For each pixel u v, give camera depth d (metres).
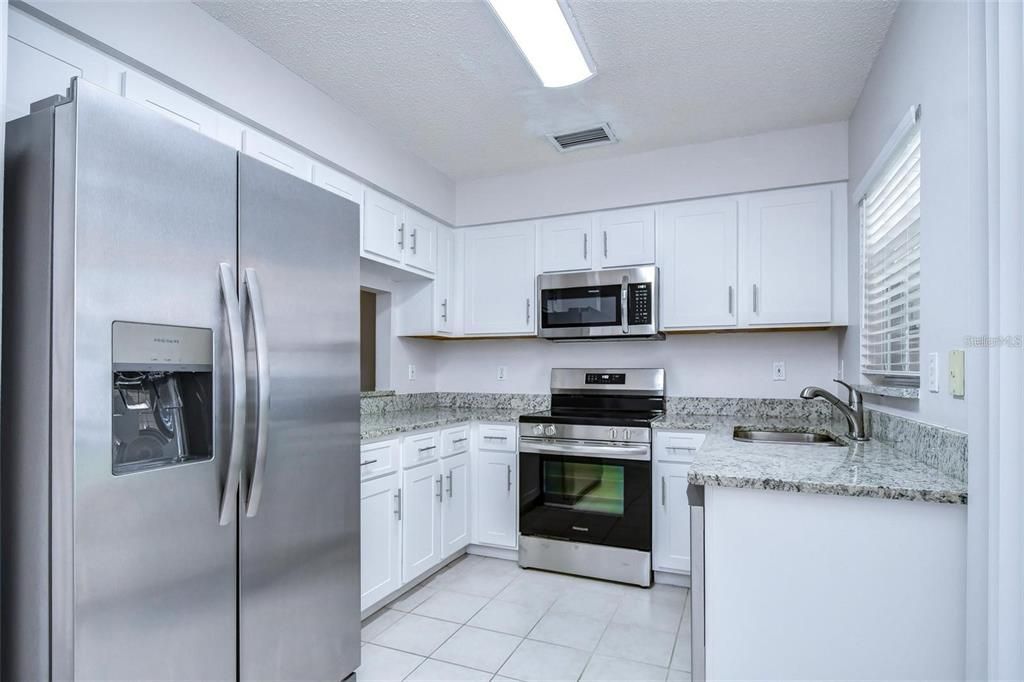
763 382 3.37
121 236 1.28
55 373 1.20
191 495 1.42
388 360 3.72
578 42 2.15
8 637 1.24
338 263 1.97
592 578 3.08
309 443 1.82
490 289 3.73
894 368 2.18
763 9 2.02
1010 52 1.09
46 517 1.20
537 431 3.22
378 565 2.58
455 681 2.08
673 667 2.17
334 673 1.91
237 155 1.58
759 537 1.53
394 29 2.14
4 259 1.26
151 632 1.32
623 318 3.30
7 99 1.50
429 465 3.02
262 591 1.62
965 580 1.38
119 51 1.75
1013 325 1.09
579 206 3.51
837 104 2.75
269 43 2.23
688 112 2.84
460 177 3.76
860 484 1.42
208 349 1.47
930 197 1.67
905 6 1.92
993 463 1.15
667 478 2.98
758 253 3.10
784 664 1.51
